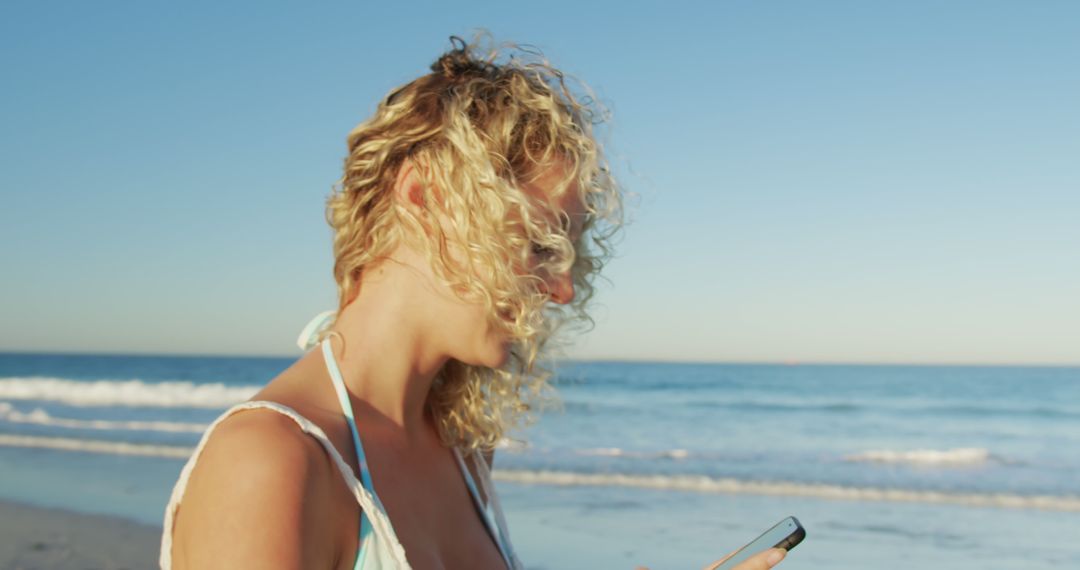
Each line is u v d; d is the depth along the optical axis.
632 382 44.56
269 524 0.87
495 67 1.28
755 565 1.21
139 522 9.41
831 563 8.44
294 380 1.14
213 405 27.39
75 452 15.15
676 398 35.09
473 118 1.18
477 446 1.55
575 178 1.25
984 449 19.41
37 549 8.30
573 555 8.23
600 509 10.50
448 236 1.14
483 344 1.23
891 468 15.18
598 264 1.62
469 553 1.35
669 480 12.82
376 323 1.22
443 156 1.14
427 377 1.29
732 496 11.72
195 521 0.88
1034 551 9.03
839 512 10.86
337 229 1.25
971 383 43.72
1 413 24.02
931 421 26.83
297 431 0.96
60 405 26.69
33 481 12.02
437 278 1.17
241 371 54.69
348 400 1.15
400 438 1.25
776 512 10.65
